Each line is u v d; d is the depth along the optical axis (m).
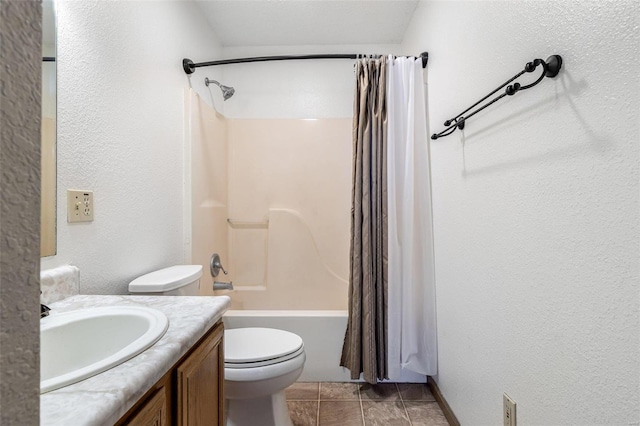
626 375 0.61
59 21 0.96
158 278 1.31
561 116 0.77
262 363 1.25
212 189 2.19
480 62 1.18
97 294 1.13
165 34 1.63
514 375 0.97
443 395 1.61
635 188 0.59
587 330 0.70
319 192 2.54
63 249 0.99
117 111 1.25
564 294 0.76
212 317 0.83
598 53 0.67
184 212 1.83
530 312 0.89
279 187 2.55
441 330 1.62
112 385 0.48
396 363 1.72
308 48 2.55
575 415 0.73
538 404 0.86
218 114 2.32
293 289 2.51
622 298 0.62
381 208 1.80
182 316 0.80
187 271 1.45
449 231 1.49
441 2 1.58
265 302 2.50
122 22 1.28
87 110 1.08
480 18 1.18
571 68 0.74
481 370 1.18
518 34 0.94
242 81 2.57
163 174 1.60
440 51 1.60
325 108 2.57
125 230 1.29
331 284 2.51
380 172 1.81
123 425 0.48
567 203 0.75
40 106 0.28
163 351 0.60
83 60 1.06
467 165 1.29
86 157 1.08
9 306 0.26
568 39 0.75
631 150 0.60
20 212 0.27
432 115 1.72
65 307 0.87
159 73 1.57
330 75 2.56
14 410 0.26
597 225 0.67
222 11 2.10
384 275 1.78
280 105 2.57
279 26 2.28
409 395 1.74
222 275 2.43
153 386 0.59
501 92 1.04
